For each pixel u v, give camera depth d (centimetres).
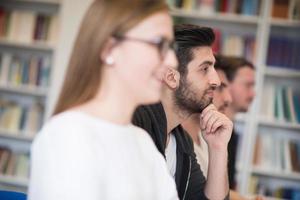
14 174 453
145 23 100
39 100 473
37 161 99
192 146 180
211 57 173
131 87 103
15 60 454
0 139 477
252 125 426
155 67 101
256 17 428
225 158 174
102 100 105
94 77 104
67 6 438
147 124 155
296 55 423
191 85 169
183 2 434
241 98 328
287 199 425
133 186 105
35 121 453
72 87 106
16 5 475
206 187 173
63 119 100
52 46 446
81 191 93
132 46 100
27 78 452
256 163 426
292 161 422
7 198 170
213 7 432
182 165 173
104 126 103
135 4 101
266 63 427
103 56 102
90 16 105
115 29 100
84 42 104
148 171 113
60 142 96
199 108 172
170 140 174
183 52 168
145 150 114
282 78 444
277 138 434
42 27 452
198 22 449
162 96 168
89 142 98
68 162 94
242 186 423
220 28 449
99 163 98
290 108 426
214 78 173
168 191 117
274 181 442
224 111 249
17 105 460
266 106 431
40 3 473
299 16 422
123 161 104
